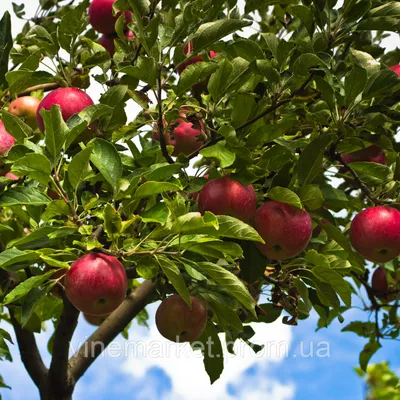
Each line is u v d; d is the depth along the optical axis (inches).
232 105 57.4
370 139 56.6
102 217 49.5
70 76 59.4
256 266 55.6
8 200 49.8
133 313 63.4
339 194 58.4
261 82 57.7
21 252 48.2
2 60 60.1
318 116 56.1
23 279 61.1
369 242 55.8
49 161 48.0
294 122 54.6
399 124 57.9
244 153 52.9
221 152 51.3
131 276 56.5
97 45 60.4
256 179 53.1
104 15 68.0
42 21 73.8
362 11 55.4
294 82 54.6
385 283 70.4
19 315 61.7
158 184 48.7
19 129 53.5
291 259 60.3
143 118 57.3
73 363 62.5
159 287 58.1
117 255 49.8
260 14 72.6
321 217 58.4
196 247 50.6
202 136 55.9
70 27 59.0
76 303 48.9
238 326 56.7
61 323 59.8
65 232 49.0
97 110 50.8
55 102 55.9
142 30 53.4
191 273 49.9
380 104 55.4
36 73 59.5
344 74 59.4
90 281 48.3
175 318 55.5
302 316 65.0
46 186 49.1
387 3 56.1
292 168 57.4
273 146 54.9
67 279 49.0
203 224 47.9
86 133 56.4
